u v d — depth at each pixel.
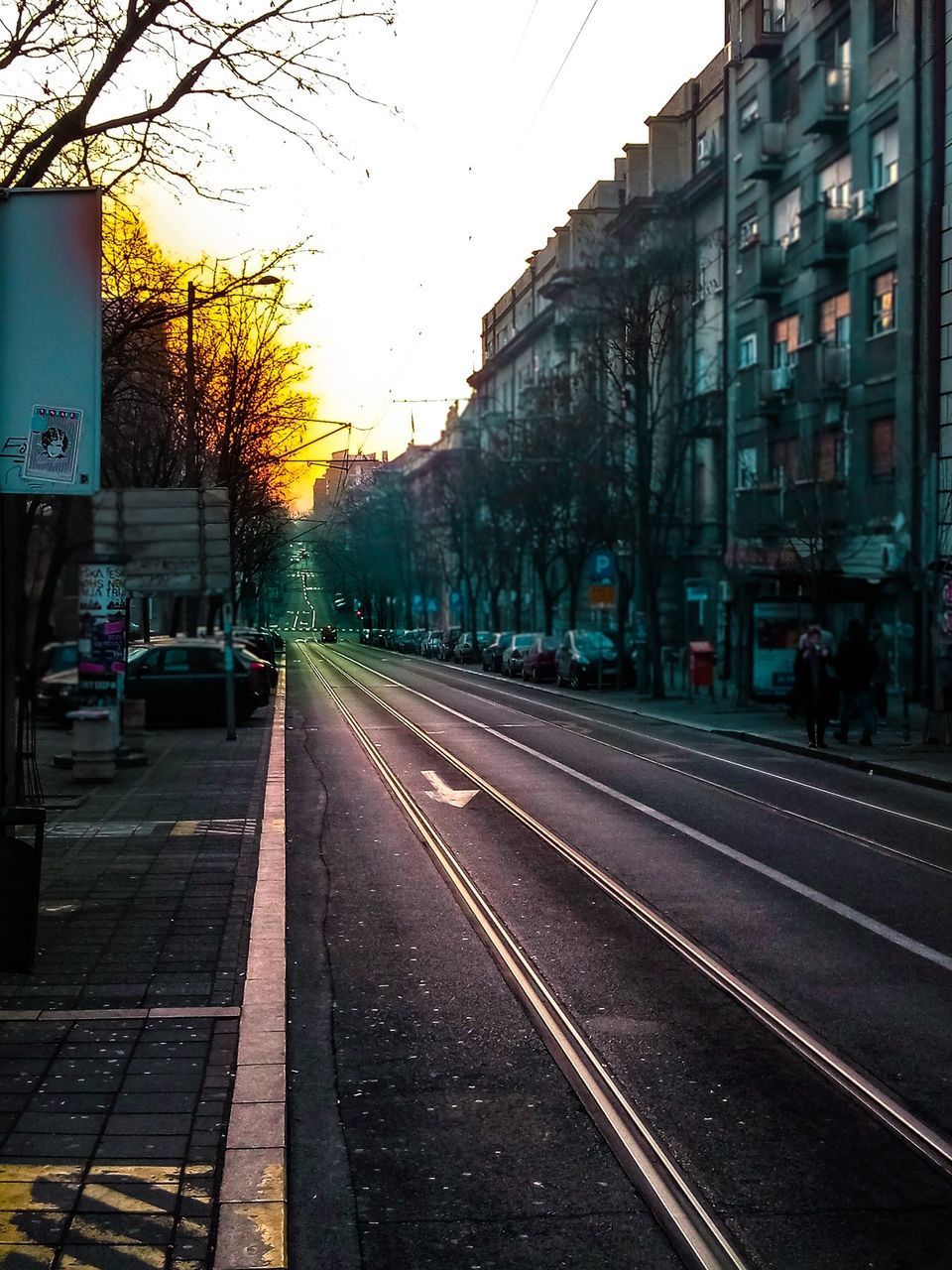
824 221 34.69
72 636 19.30
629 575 48.50
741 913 9.44
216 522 23.69
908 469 31.14
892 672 32.75
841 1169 4.93
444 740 24.23
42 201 7.72
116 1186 4.59
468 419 93.25
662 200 43.75
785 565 32.72
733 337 42.88
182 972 7.50
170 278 14.98
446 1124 5.44
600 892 10.25
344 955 8.35
